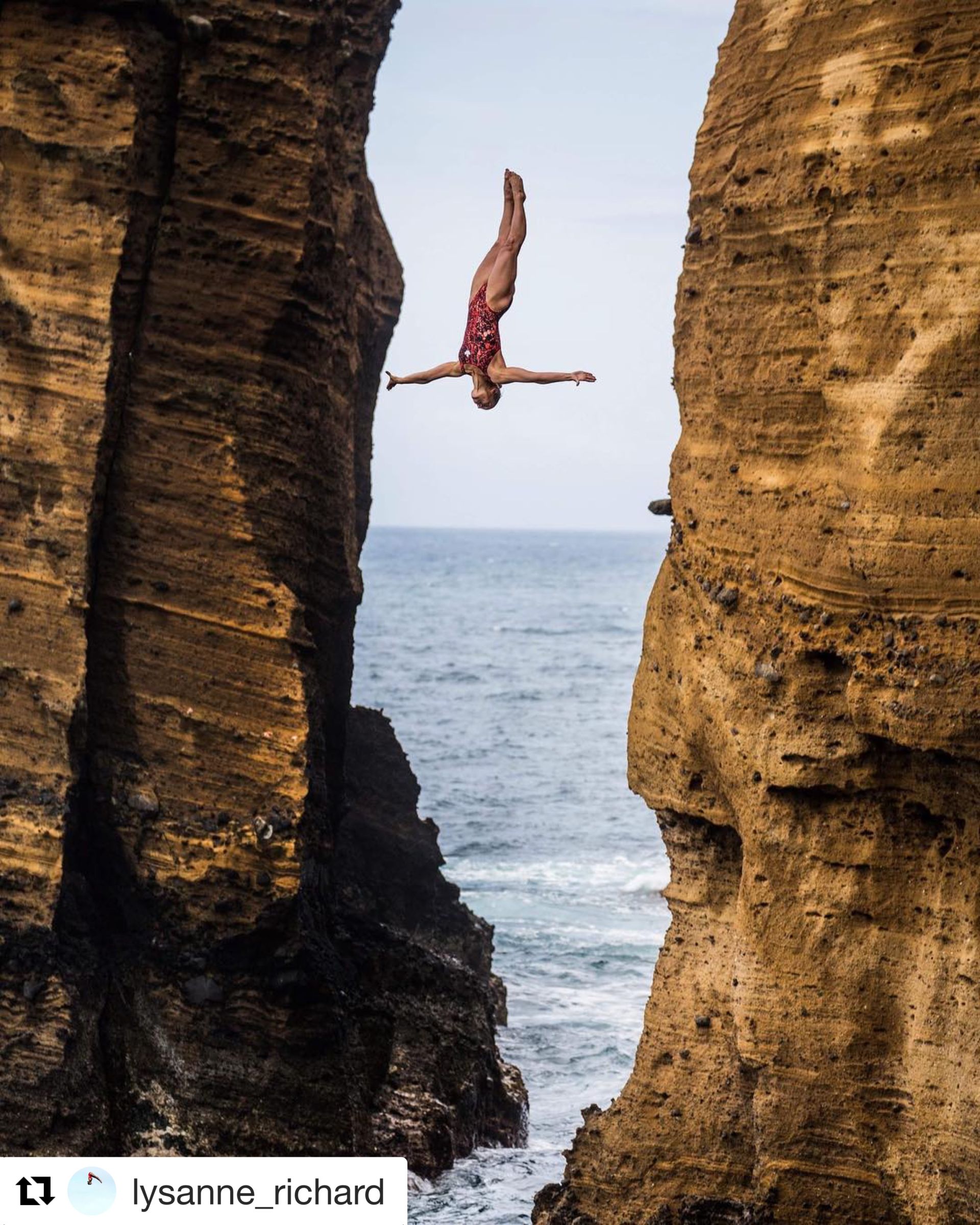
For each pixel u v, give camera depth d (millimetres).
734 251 20500
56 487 25922
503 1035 33250
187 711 26500
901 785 19375
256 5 26734
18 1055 24875
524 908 43719
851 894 19562
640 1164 21000
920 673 18594
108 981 25969
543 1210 21906
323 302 28047
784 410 20078
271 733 26625
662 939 40531
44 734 25812
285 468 27484
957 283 18438
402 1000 28844
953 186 18547
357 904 34625
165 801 26453
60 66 25797
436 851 37094
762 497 20219
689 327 21641
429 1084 27312
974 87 18422
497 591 186500
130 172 25938
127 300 26266
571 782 64000
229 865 26234
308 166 27109
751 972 19953
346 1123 26078
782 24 20094
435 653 113812
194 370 26797
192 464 26703
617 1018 34406
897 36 18891
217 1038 25938
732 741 20328
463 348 20547
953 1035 18844
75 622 25891
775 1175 19656
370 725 37312
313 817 27891
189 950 26266
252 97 26859
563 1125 29125
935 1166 18859
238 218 26891
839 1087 19469
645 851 51562
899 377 18719
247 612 26734
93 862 26578
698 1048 20984
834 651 19359
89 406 25859
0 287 25938
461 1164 27078
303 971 26422
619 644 123500
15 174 25906
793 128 19750
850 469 19156
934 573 18547
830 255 19359
